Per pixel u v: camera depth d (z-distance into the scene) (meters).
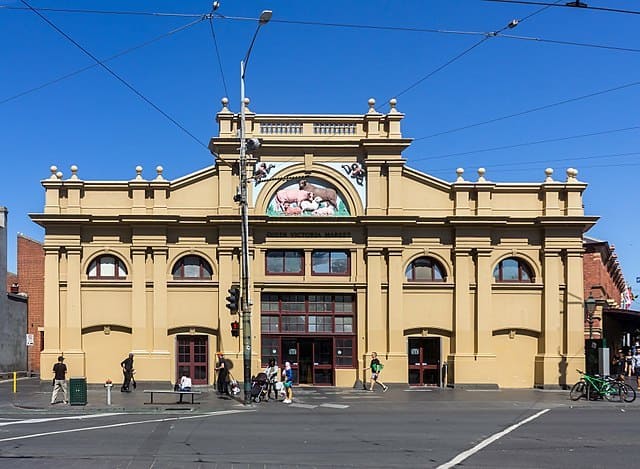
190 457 14.15
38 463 13.41
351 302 34.28
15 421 20.86
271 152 34.22
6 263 44.09
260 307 33.78
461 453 14.83
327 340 34.12
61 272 33.44
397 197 34.03
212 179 34.16
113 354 33.34
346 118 34.44
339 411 24.31
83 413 23.70
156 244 33.50
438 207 34.47
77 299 33.22
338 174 34.31
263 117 34.22
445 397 29.52
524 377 34.06
